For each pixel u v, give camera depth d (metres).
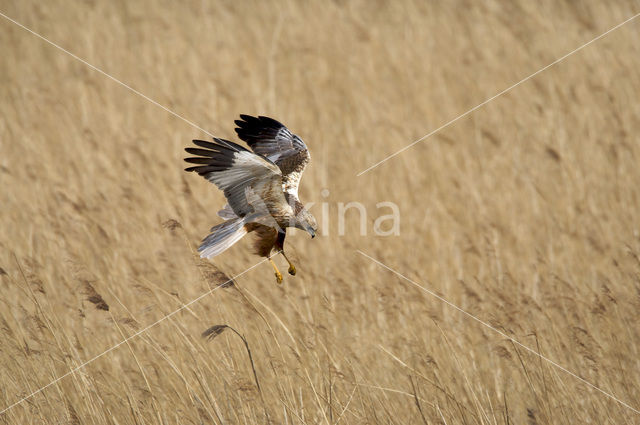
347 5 42.81
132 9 41.53
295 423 13.33
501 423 13.88
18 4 41.28
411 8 41.00
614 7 39.41
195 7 42.06
